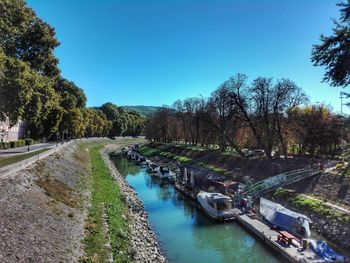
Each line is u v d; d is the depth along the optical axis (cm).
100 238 2638
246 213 3934
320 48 3053
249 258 2928
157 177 7506
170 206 4778
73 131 10919
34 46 5888
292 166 5675
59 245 2217
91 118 15575
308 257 2600
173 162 9606
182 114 11794
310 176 4719
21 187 2842
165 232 3609
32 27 5803
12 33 4819
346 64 2906
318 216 3581
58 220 2630
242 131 8506
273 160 6156
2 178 2792
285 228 3284
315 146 6341
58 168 4538
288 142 7069
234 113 7125
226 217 3916
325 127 6078
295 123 6344
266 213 3622
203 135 10244
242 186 4884
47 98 5744
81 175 5238
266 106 6362
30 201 2686
